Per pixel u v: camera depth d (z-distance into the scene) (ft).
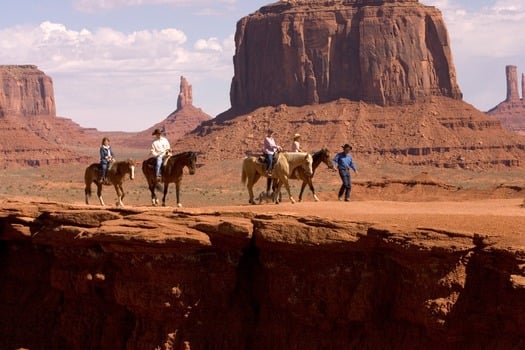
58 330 109.50
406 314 89.66
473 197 183.83
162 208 106.32
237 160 584.81
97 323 106.22
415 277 88.17
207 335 98.73
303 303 95.66
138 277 99.35
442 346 88.02
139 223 98.84
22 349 110.11
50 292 112.57
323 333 95.25
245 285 100.73
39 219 111.65
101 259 104.68
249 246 98.89
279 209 104.01
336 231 92.27
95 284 104.94
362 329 93.35
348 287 93.04
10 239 115.14
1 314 114.93
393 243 88.48
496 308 85.05
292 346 96.32
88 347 106.42
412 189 194.18
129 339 101.09
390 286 91.71
